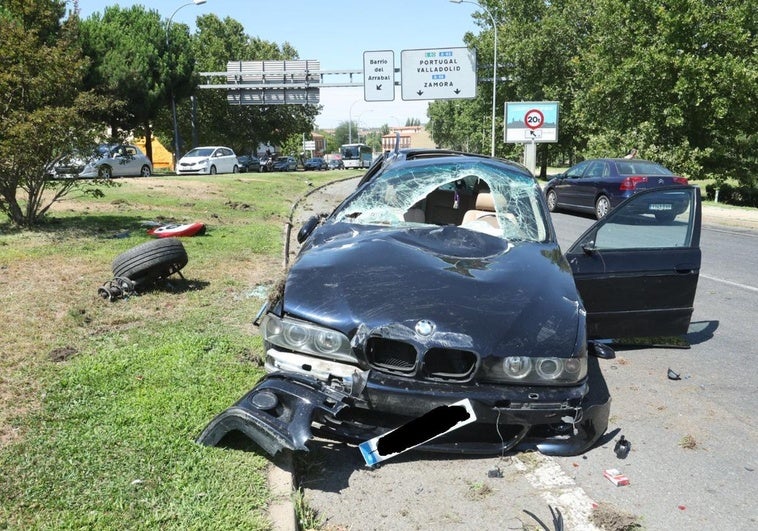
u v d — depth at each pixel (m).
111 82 32.94
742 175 23.73
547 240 4.56
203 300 6.08
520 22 41.41
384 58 32.66
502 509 3.00
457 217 5.50
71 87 9.28
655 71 22.08
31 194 9.52
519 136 28.55
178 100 39.16
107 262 7.41
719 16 21.58
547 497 3.11
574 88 37.72
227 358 4.48
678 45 21.69
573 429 3.39
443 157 5.61
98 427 3.36
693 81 21.05
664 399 4.46
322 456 3.39
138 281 6.12
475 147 53.84
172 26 38.25
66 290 6.09
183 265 6.42
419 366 3.11
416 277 3.55
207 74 38.25
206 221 11.73
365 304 3.30
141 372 4.16
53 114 8.50
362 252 3.91
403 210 4.90
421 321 3.18
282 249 9.08
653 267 4.84
